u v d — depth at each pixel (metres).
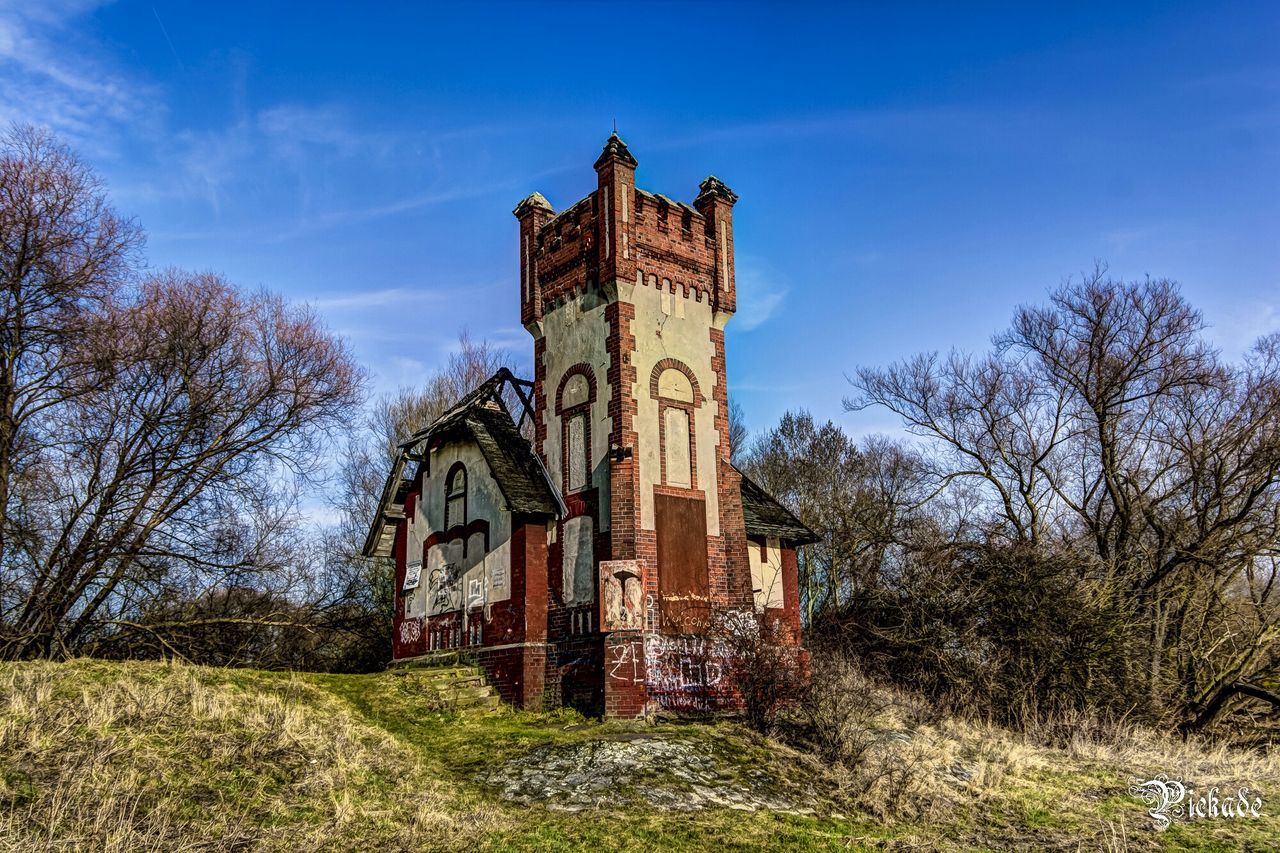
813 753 15.64
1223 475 26.44
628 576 18.14
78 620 24.39
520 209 23.22
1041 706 21.70
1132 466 28.84
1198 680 24.84
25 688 13.32
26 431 23.95
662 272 20.94
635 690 17.30
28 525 23.70
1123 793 15.22
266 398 27.80
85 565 24.72
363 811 11.18
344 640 33.09
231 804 10.71
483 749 15.16
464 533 22.20
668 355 20.55
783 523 22.84
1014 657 22.36
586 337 20.77
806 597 43.00
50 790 10.02
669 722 17.28
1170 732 22.44
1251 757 20.20
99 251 24.91
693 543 19.69
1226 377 27.61
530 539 19.95
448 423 23.27
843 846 11.35
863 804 13.60
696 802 12.55
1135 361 28.73
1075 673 21.97
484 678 19.77
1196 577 25.23
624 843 10.77
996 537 26.28
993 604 23.08
